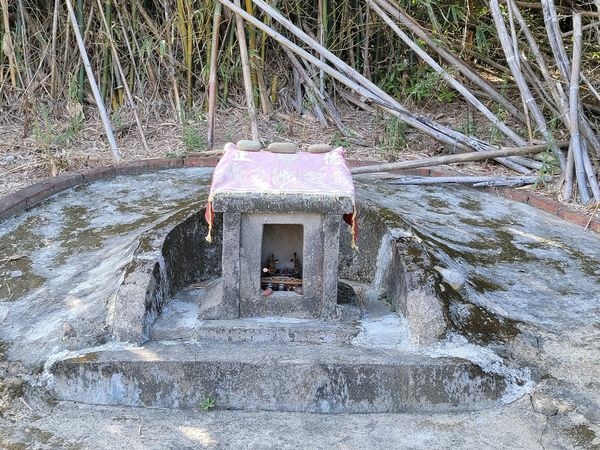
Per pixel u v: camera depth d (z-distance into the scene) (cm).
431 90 614
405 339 294
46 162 499
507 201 470
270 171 293
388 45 656
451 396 274
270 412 274
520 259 383
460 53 637
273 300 300
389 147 548
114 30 601
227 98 622
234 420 267
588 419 266
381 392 273
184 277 349
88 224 405
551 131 496
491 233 413
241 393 274
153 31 603
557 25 479
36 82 592
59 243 382
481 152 486
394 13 540
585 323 323
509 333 303
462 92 524
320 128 600
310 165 298
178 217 358
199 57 609
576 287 357
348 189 288
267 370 272
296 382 273
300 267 315
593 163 485
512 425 265
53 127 563
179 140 562
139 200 441
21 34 591
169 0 604
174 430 260
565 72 476
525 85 489
